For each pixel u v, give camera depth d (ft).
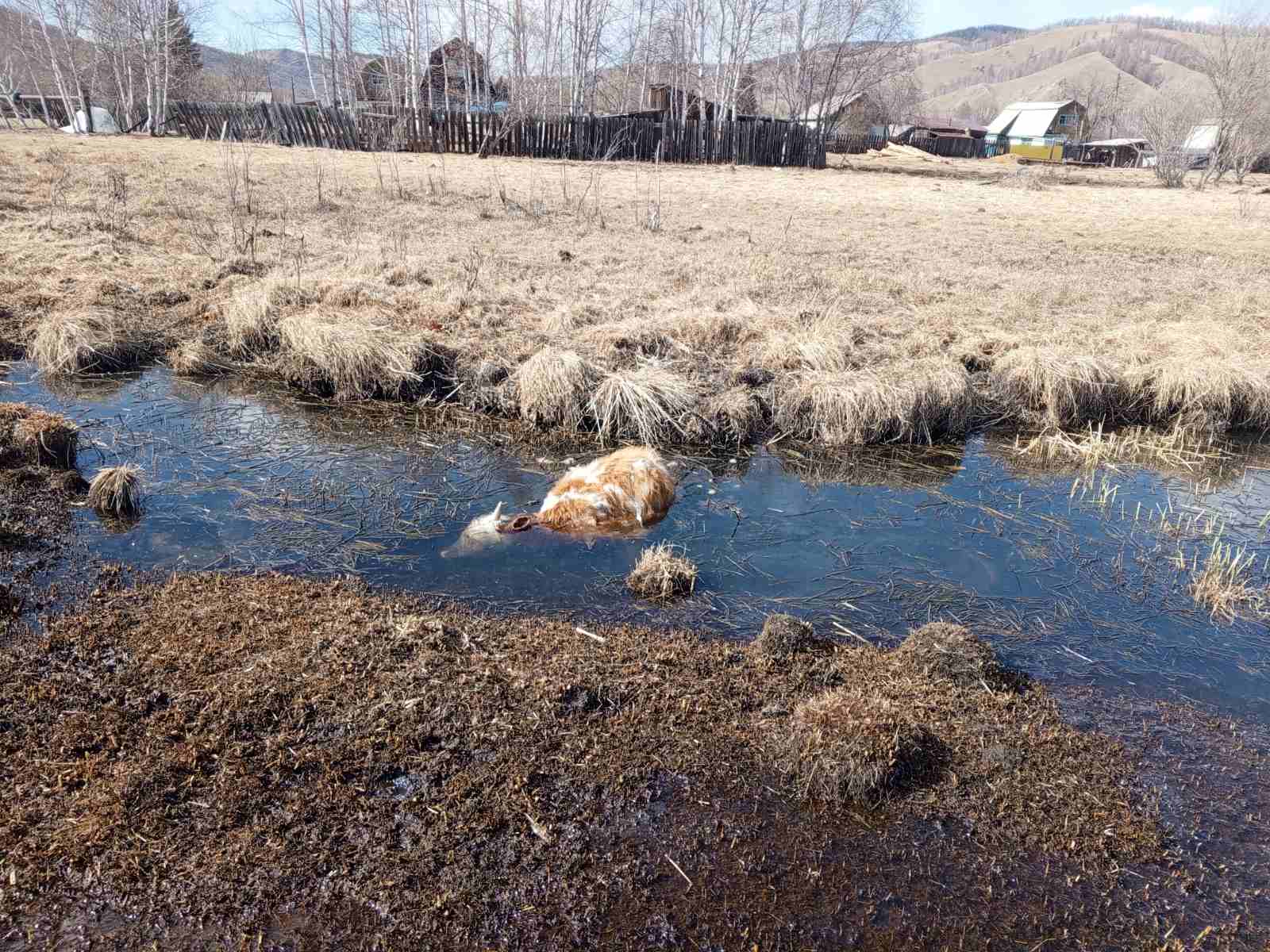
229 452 22.88
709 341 30.32
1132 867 11.12
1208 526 20.93
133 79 119.03
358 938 9.62
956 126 249.75
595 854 10.84
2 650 13.91
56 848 10.34
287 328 28.81
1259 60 107.55
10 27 125.90
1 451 20.68
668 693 13.79
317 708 12.74
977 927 10.20
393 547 18.31
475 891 10.22
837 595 17.40
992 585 18.06
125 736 12.10
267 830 10.80
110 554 17.38
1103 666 15.37
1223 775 12.79
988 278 42.39
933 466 24.44
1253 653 15.92
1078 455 25.34
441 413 26.37
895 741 12.20
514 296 34.32
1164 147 112.37
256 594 15.89
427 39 107.65
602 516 19.47
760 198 71.41
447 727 12.60
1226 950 10.04
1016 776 12.44
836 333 29.99
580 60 108.06
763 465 24.11
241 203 51.31
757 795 11.93
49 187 51.96
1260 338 33.14
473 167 79.82
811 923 10.13
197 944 9.45
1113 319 35.24
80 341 27.91
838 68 134.41
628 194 67.56
